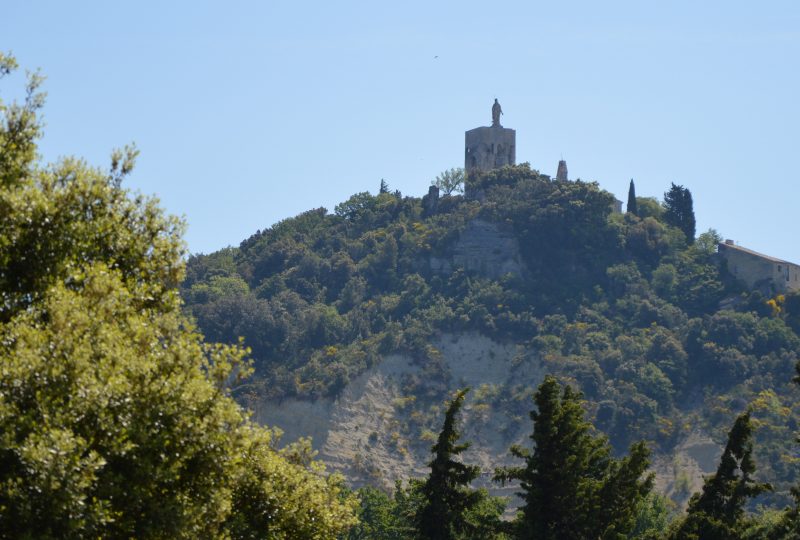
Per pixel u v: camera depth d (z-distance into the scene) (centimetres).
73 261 5197
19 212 5081
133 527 4700
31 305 4991
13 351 4659
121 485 4625
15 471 4359
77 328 4825
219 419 4947
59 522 4309
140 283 5541
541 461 8788
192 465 4941
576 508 8738
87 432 4553
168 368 5000
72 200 5388
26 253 5144
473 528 8788
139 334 5112
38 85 5541
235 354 5250
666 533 9231
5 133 5406
